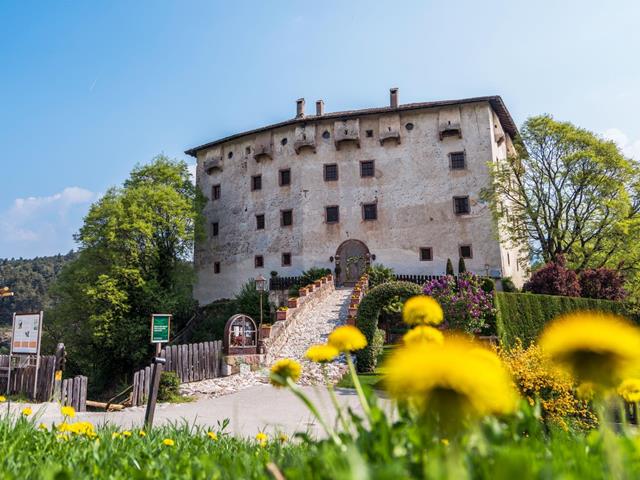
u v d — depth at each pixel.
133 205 29.70
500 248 29.25
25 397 11.77
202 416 9.05
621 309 21.20
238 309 28.72
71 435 3.68
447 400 0.76
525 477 0.76
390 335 21.84
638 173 25.62
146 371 12.31
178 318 31.95
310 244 32.34
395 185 31.83
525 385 6.26
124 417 8.64
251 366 15.54
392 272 29.39
